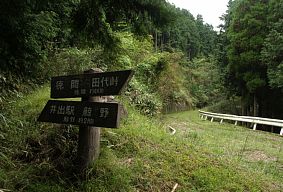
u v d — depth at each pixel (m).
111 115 4.70
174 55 23.94
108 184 4.97
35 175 5.04
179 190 5.30
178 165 6.15
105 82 4.89
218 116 23.64
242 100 32.88
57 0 7.93
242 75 29.69
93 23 7.24
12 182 4.78
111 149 6.18
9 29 6.94
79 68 11.27
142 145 6.81
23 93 9.00
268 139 13.68
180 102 36.28
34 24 7.36
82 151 5.23
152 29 6.93
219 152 9.26
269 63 24.02
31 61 8.41
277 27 23.58
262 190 6.04
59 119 5.33
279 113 29.58
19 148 5.77
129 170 5.47
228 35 31.64
